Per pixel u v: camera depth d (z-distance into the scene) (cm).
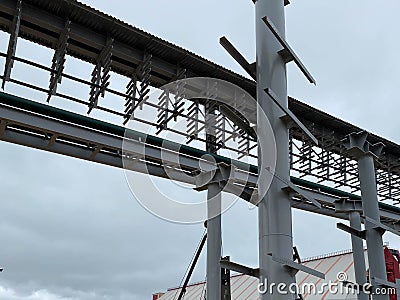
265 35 506
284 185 463
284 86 493
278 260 433
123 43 1000
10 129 898
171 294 2944
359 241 1030
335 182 1352
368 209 763
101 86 953
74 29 944
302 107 1212
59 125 884
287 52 493
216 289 841
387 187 1480
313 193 1238
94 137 914
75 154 954
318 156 1305
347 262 2053
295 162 1280
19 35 958
